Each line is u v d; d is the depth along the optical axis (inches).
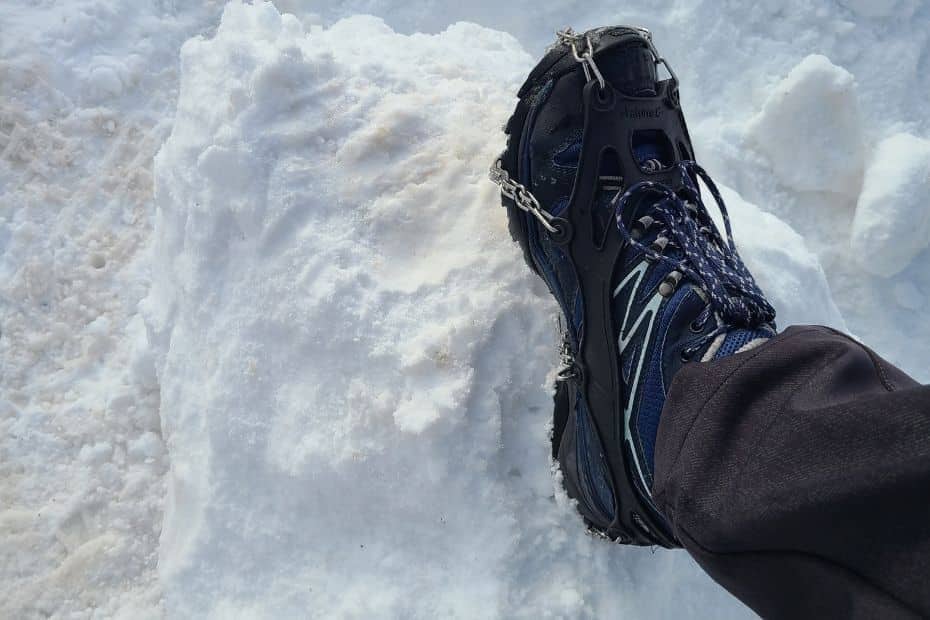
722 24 69.3
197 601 44.1
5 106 61.2
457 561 40.8
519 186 41.8
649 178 39.9
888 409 22.7
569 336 40.9
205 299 46.3
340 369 42.5
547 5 69.6
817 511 22.8
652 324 35.9
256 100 45.8
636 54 41.9
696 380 29.4
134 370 52.5
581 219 39.7
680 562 43.6
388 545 42.0
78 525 49.8
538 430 42.7
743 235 51.3
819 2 69.9
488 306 42.4
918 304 65.8
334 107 46.7
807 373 26.9
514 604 39.5
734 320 33.1
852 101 64.7
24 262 57.5
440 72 51.3
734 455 26.5
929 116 69.3
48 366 54.9
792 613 25.1
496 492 41.1
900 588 21.2
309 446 42.3
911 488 21.0
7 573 48.3
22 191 59.9
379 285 43.4
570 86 41.5
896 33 69.8
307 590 42.3
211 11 69.0
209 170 45.8
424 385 41.1
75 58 63.4
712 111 69.1
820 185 67.0
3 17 63.4
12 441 51.9
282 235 44.6
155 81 65.5
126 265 58.7
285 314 43.5
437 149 46.7
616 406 36.8
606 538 40.8
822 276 53.6
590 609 40.1
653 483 32.1
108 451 51.4
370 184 45.6
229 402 44.4
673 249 37.5
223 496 44.3
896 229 62.8
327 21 69.9
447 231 45.1
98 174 61.5
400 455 41.2
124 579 48.3
